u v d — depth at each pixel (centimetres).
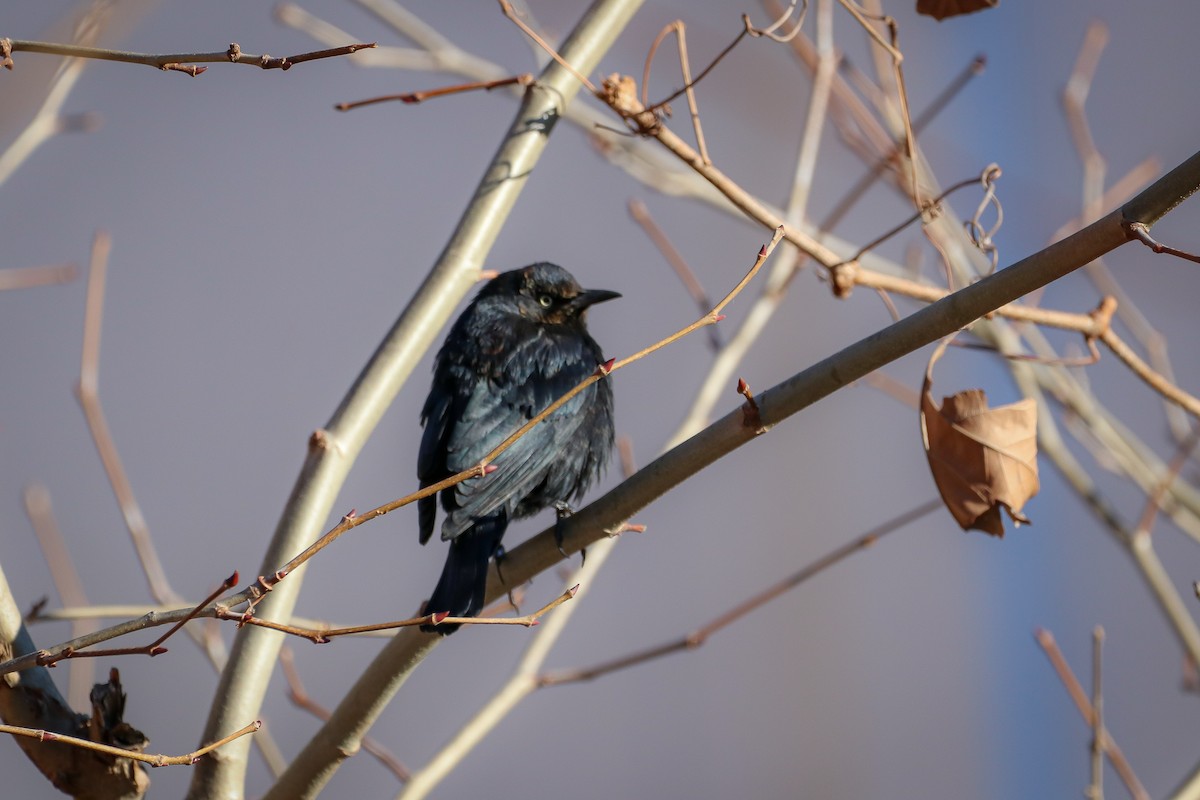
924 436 812
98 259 1157
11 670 583
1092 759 972
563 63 877
